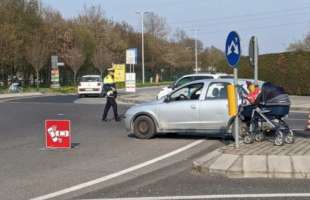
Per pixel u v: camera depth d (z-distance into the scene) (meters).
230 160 11.61
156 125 17.30
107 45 89.69
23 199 9.00
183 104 17.03
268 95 14.61
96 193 9.39
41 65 69.81
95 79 49.66
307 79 42.59
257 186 9.73
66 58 78.81
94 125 22.23
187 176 10.87
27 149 15.17
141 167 12.05
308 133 17.94
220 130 16.77
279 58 45.59
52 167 12.18
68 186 10.04
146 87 78.12
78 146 15.73
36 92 62.72
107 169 11.84
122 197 8.98
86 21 91.06
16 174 11.35
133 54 48.16
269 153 12.23
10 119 25.11
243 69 52.09
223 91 16.86
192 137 17.58
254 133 14.84
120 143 16.34
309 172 10.52
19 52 68.06
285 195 8.91
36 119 25.08
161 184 10.07
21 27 70.56
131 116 17.52
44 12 82.75
